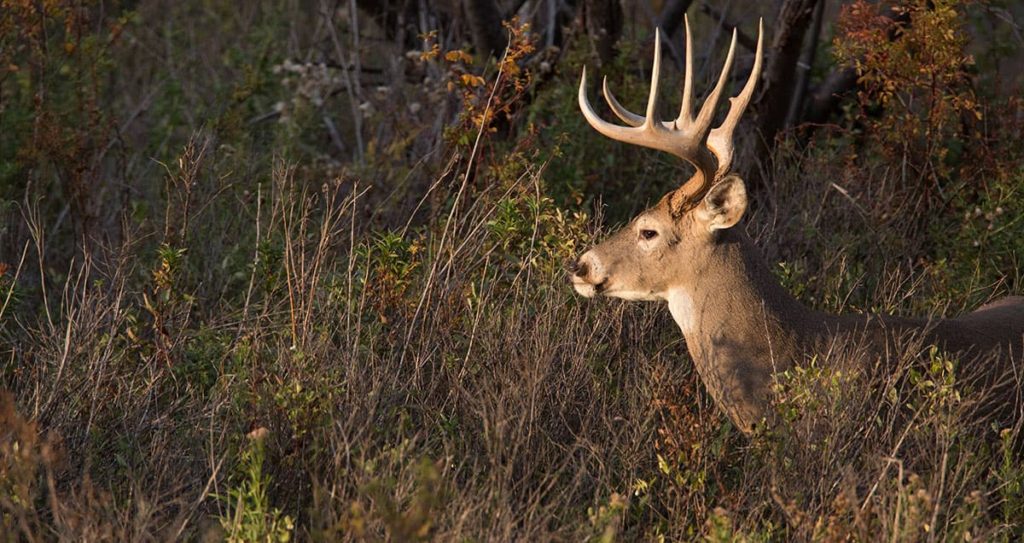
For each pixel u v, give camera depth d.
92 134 27.38
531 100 29.11
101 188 27.00
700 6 35.22
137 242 21.34
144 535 13.66
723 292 17.30
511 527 13.54
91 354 17.67
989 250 22.73
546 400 17.30
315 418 15.63
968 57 24.73
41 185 26.09
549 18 31.72
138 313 19.95
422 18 32.22
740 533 14.09
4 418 15.39
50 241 25.89
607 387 18.14
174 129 30.22
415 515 12.25
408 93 30.48
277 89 32.62
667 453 15.89
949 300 20.83
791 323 17.33
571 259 18.78
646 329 19.48
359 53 33.28
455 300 19.50
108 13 34.88
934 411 15.78
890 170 25.62
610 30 29.48
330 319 18.78
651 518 15.57
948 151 26.42
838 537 13.67
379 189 26.80
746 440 17.53
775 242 23.52
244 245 23.28
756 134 27.94
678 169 26.77
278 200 21.22
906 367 16.41
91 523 13.80
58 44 29.09
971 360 17.23
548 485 15.49
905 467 15.57
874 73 26.39
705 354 17.41
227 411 16.91
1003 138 26.02
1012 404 17.11
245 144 28.50
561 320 19.00
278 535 13.29
